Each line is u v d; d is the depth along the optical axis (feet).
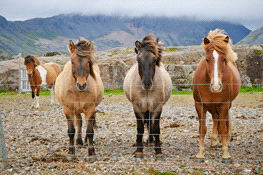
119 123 25.25
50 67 39.47
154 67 14.73
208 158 14.70
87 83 14.53
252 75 64.75
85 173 12.51
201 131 14.73
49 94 51.08
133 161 14.21
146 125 19.12
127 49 86.17
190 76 59.31
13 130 21.76
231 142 18.08
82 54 13.85
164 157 14.94
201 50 75.87
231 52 13.43
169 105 36.45
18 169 12.87
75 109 15.16
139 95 15.17
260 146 16.76
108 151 16.47
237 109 32.35
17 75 60.03
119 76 62.23
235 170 12.60
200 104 15.11
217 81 12.62
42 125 24.17
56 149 16.44
